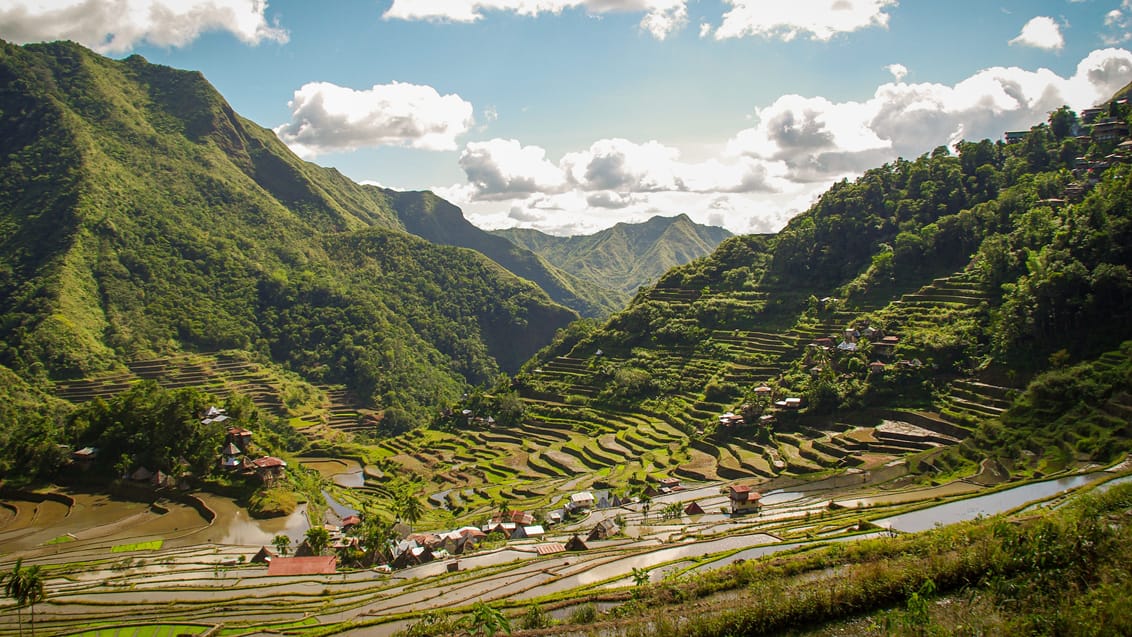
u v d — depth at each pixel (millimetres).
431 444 165125
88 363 181250
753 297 173125
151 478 112250
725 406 134125
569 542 73562
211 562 81000
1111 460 70375
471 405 188750
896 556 41719
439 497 123438
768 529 65875
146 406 121625
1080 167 150250
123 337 199500
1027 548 34844
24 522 99938
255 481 112875
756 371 141000
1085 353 93375
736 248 199875
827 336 142000
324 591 67625
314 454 170625
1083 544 33594
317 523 102562
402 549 82625
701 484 103375
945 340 113125
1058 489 64250
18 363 172000
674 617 36812
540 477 127125
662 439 131875
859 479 87000
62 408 160500
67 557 84125
